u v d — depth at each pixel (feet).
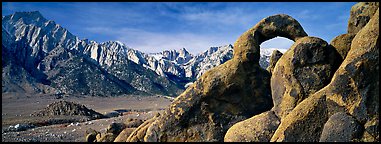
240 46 50.03
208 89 48.91
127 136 57.26
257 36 50.52
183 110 49.24
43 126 156.56
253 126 44.42
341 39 46.09
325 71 43.50
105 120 164.35
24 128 149.28
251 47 49.47
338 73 39.58
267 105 50.44
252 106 50.03
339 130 37.19
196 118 49.21
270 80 50.60
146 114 179.22
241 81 49.34
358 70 38.01
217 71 49.90
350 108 37.99
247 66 49.83
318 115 39.47
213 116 48.98
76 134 113.50
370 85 37.73
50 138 106.01
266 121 44.34
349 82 38.47
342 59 44.83
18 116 200.75
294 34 49.47
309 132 39.09
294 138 39.22
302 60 43.88
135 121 70.69
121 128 67.72
